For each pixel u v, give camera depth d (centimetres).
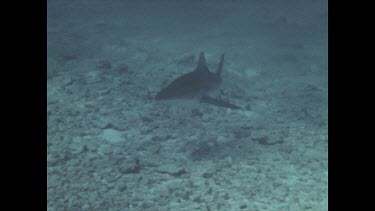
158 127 677
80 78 911
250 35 1616
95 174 514
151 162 551
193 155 580
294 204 451
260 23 1922
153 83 901
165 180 507
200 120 721
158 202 452
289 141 641
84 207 439
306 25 1862
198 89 679
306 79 1023
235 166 548
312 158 577
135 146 605
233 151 601
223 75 1003
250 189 485
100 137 634
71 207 439
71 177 503
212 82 716
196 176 515
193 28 1764
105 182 496
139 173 525
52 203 444
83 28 1645
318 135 667
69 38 1409
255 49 1344
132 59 1144
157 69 1027
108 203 448
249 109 789
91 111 725
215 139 632
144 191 478
